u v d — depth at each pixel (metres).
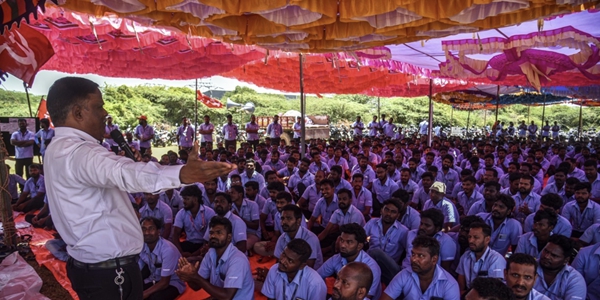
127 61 9.23
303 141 8.75
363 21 4.20
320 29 4.45
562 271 3.11
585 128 32.56
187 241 5.08
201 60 9.13
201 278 3.24
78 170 1.43
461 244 4.20
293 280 3.08
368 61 9.20
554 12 3.69
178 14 3.88
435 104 34.00
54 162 1.51
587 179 7.04
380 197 6.82
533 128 23.17
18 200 6.95
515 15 3.87
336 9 3.49
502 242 4.30
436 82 15.21
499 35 6.37
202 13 3.56
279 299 3.13
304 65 10.43
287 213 3.98
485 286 2.20
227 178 6.91
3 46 4.09
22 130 9.12
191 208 4.96
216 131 21.62
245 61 8.94
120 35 6.62
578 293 3.05
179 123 24.72
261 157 9.58
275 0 3.21
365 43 5.18
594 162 6.66
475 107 28.22
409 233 4.16
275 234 5.03
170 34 6.44
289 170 8.18
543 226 3.71
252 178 7.08
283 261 3.04
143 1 3.19
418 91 17.80
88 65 9.62
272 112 29.27
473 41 6.57
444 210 5.01
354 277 2.40
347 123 29.14
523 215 5.41
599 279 3.46
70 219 1.52
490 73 8.16
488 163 8.02
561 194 6.12
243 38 4.96
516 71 7.14
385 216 4.30
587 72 6.58
